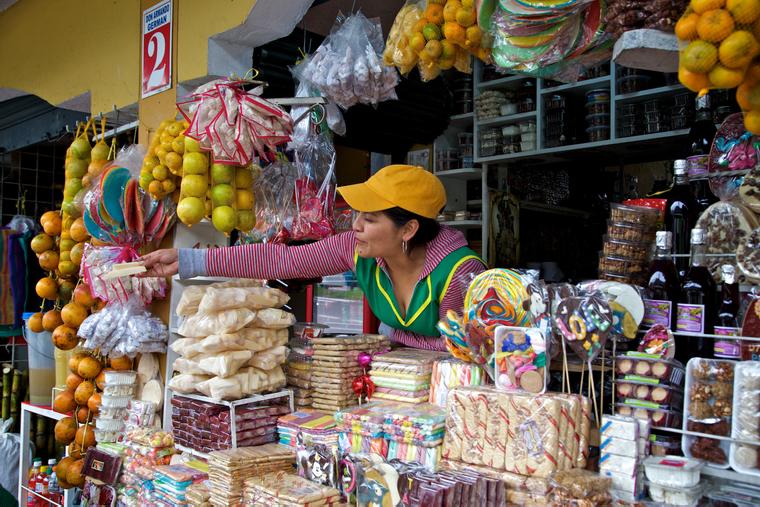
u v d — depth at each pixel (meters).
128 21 3.36
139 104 3.26
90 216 2.50
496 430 1.48
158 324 2.53
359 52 2.61
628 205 2.13
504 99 4.03
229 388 2.04
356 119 3.52
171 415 2.45
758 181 1.66
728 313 1.56
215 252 2.21
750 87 1.31
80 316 2.83
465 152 4.25
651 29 1.45
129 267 2.14
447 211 4.36
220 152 2.22
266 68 2.99
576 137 3.93
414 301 1.98
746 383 1.31
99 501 2.41
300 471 1.83
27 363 4.52
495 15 1.76
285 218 2.66
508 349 1.54
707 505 1.31
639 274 1.99
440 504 1.33
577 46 1.73
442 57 2.13
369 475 1.54
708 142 2.08
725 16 1.19
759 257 1.51
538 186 4.59
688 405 1.39
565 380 1.57
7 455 3.61
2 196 4.88
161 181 2.43
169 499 1.97
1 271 4.26
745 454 1.30
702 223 1.73
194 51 2.91
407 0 2.32
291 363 2.25
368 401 1.94
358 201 1.84
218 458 1.84
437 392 1.79
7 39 4.52
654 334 1.48
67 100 3.86
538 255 4.68
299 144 2.73
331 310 3.41
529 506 1.39
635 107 3.59
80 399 2.71
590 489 1.32
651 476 1.34
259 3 2.58
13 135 4.79
